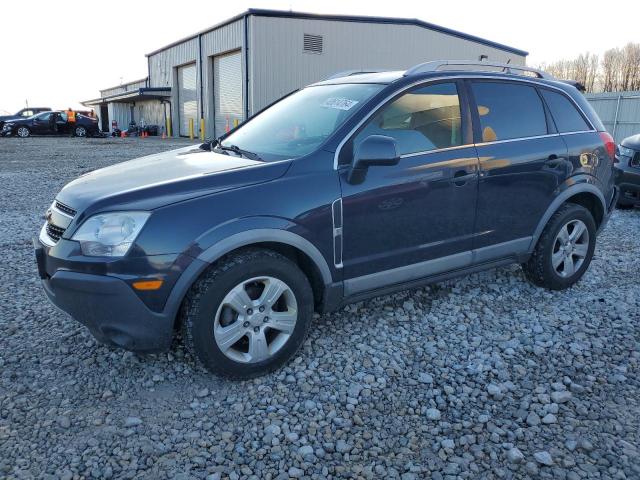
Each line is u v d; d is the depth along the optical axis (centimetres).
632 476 244
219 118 3003
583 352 357
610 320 408
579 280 495
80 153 1845
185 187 307
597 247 618
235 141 414
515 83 439
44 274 321
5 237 649
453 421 287
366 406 299
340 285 349
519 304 439
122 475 245
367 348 362
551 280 457
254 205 311
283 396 309
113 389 314
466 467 252
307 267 346
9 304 434
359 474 248
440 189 379
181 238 292
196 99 3250
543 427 280
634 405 299
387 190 354
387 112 369
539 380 325
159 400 304
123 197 300
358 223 347
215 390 315
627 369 337
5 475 243
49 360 345
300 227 323
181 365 340
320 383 322
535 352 358
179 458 257
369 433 277
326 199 332
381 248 362
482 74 420
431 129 385
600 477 243
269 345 329
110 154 1803
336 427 282
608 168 483
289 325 331
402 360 349
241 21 2522
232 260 307
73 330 386
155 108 3950
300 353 356
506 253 430
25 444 265
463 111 401
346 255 348
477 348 365
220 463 255
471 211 399
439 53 2866
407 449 265
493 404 302
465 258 405
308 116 392
